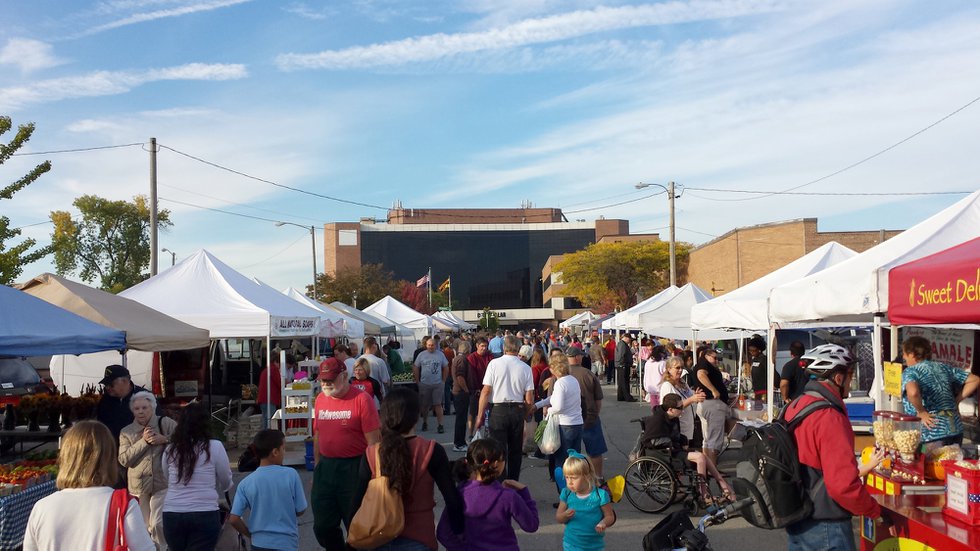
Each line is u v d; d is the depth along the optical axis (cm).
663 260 6325
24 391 1639
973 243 523
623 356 2302
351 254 12012
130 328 957
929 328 999
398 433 457
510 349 951
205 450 532
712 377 980
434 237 12450
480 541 464
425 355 1647
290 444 1256
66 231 5922
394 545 445
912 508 486
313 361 1333
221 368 2034
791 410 456
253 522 508
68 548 354
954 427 691
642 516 849
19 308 761
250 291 1381
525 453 1109
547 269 11650
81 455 366
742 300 1084
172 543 523
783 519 445
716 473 848
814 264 1184
